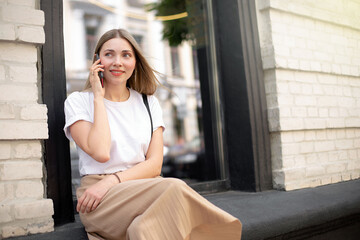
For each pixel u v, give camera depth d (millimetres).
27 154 1812
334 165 3131
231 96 2910
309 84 3053
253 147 2756
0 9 1773
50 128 1971
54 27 2047
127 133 1872
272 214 2213
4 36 1763
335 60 3293
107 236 1600
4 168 1739
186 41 3986
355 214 2781
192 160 4258
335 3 3354
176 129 6305
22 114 1783
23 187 1786
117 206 1506
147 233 1378
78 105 1814
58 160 1987
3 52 1795
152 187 1461
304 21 3111
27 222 1759
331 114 3178
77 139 1753
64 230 1827
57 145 1990
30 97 1854
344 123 3264
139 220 1395
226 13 2938
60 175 1988
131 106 1984
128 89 2082
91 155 1688
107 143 1684
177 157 5781
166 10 4117
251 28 2875
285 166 2801
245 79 2783
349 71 3393
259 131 2795
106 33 1919
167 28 4168
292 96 2910
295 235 2369
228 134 2955
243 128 2814
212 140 3170
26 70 1852
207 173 3311
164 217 1412
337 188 2895
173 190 1421
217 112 3023
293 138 2889
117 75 1873
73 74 3525
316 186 2949
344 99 3332
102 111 1731
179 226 1401
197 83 3725
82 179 1852
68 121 1779
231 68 2898
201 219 1470
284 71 2893
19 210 1730
